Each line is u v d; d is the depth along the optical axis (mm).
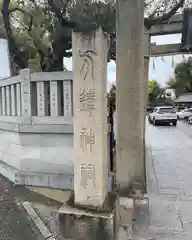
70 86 3775
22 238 2709
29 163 4145
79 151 2602
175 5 4586
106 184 2789
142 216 2893
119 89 3270
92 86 2473
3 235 2770
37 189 4039
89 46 2420
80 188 2641
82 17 3441
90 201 2617
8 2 5238
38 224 2990
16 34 6277
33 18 5633
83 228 2498
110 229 2422
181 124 17156
